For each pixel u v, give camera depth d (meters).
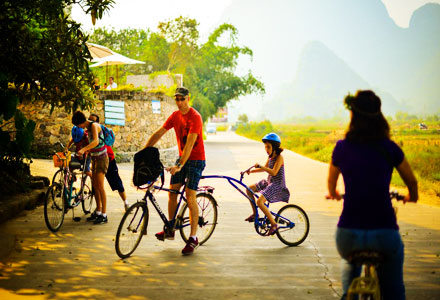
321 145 33.38
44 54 8.48
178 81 29.88
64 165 7.29
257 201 6.24
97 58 20.97
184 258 5.70
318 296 4.41
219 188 12.89
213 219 6.61
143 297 4.31
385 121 3.03
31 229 6.94
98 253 5.81
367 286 2.76
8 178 8.85
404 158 3.02
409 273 5.20
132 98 18.84
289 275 5.07
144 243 6.41
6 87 8.38
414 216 9.09
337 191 3.26
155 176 5.79
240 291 4.53
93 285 4.62
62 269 5.12
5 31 8.20
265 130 58.75
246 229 7.51
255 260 5.67
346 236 2.96
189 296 4.36
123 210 8.78
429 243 6.70
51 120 17.23
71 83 8.82
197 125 5.71
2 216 7.26
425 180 15.25
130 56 45.16
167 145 21.73
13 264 5.27
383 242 2.89
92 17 8.23
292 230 6.46
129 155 18.22
